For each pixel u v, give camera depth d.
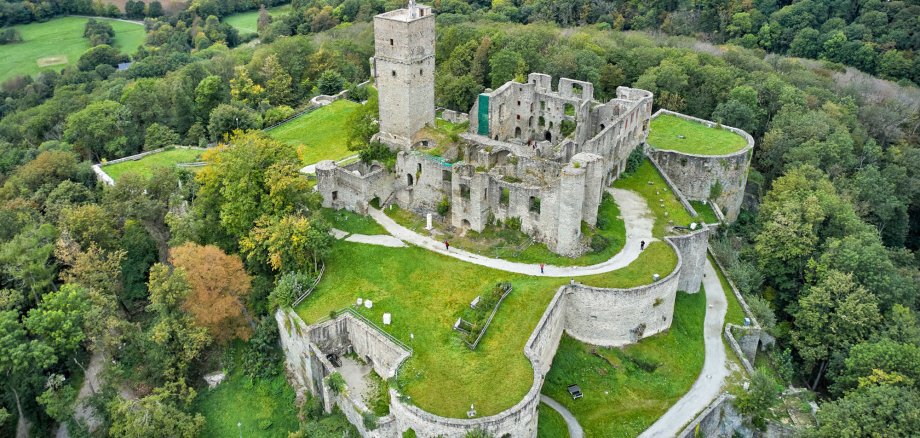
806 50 189.00
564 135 126.75
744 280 106.50
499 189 100.50
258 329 92.06
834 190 118.19
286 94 167.88
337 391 79.38
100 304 88.88
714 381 88.44
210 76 153.75
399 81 109.19
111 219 104.88
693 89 155.50
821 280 102.12
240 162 96.88
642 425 81.56
